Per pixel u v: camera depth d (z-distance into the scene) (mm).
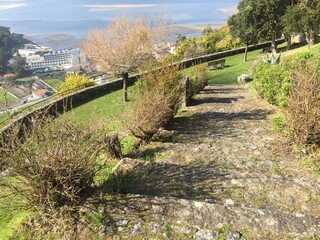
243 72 22203
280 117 7207
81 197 3592
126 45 16969
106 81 20828
